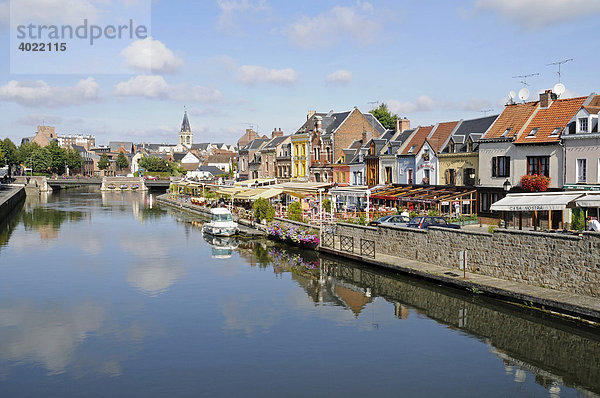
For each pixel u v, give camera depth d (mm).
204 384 16391
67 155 158625
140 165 182625
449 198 40531
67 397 15570
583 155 33750
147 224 58156
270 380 16656
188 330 21219
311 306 24469
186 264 34406
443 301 25062
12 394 15742
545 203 23891
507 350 19000
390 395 15617
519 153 38594
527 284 23609
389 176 54906
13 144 142750
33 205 85938
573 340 19531
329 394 15695
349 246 35688
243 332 20953
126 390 16000
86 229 53438
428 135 51469
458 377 16844
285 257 36812
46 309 24156
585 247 21047
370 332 20875
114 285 28609
